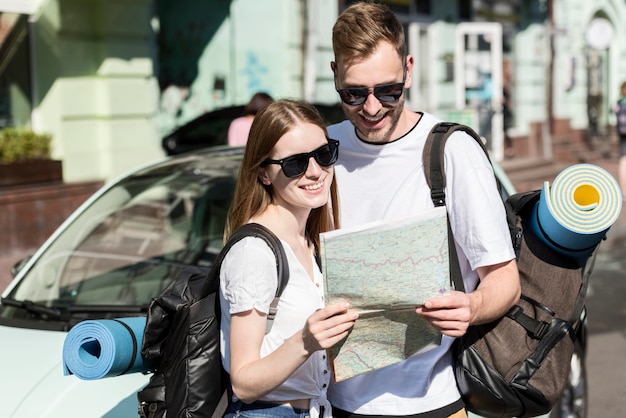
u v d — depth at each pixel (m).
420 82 15.89
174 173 4.59
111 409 2.95
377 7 2.52
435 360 2.57
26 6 9.97
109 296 3.94
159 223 4.39
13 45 10.20
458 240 2.54
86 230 4.30
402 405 2.57
